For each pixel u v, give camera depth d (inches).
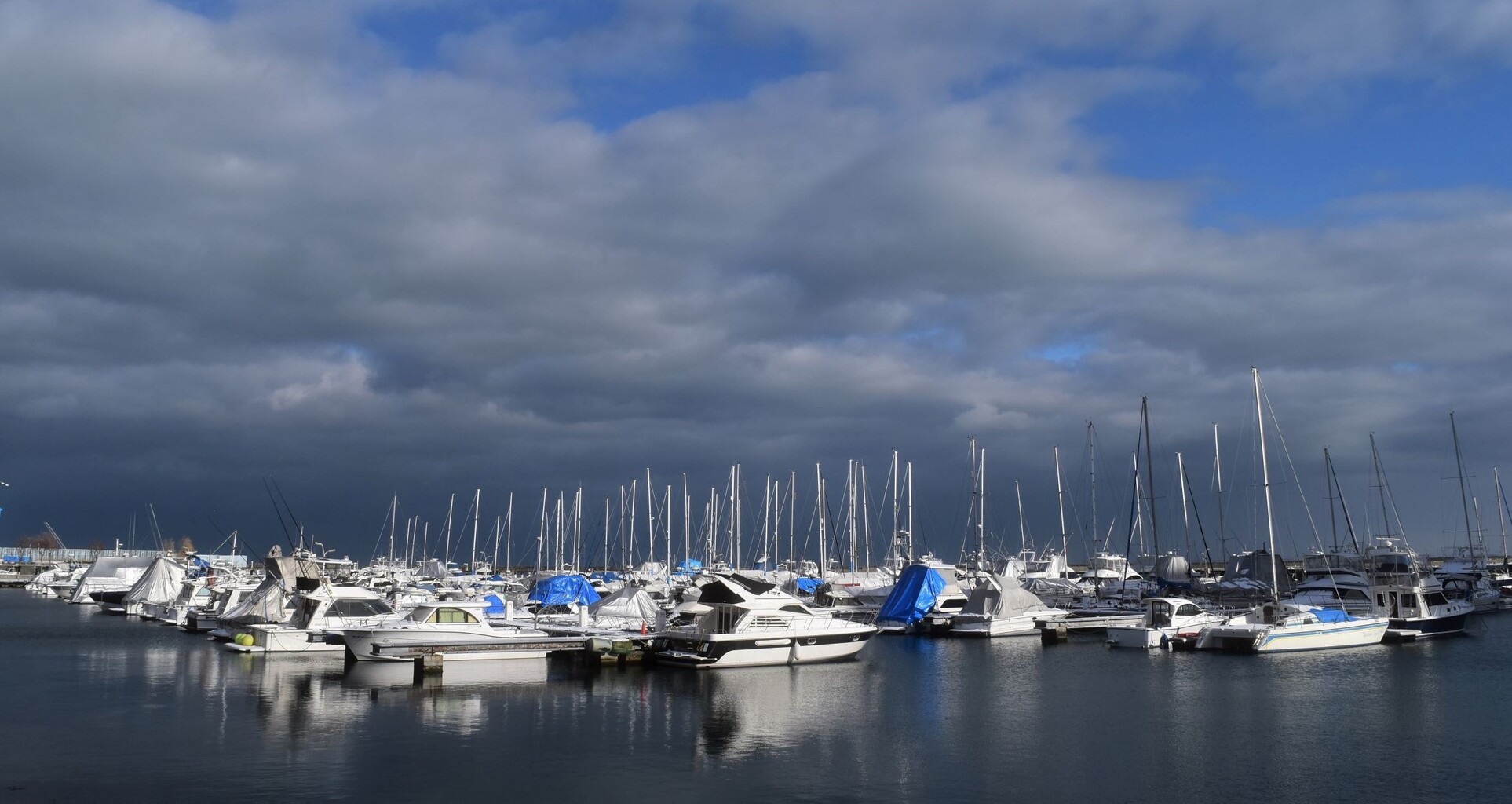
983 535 4404.5
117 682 1929.1
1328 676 2114.9
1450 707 1738.4
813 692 1898.4
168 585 3786.9
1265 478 2960.1
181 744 1379.2
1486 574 4569.4
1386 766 1317.7
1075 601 3528.5
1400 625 2783.0
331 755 1325.0
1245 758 1362.0
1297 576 3860.7
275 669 2102.6
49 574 6097.4
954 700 1813.5
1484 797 1173.1
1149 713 1692.9
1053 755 1374.3
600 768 1279.5
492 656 2124.8
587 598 3538.4
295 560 2578.7
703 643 2172.7
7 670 2098.9
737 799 1146.7
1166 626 2696.9
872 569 4687.5
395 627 2075.5
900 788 1198.3
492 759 1315.2
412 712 1625.2
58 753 1326.3
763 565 5226.4
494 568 6333.7
